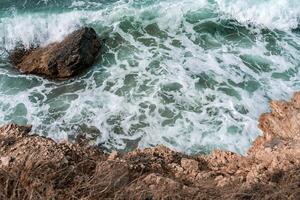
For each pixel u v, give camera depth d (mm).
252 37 12828
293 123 9656
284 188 7031
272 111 10484
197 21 13227
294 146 8805
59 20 13148
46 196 6504
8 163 7688
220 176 8000
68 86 11500
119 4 13664
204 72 11664
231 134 10156
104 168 7426
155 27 13086
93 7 13578
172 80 11461
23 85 11547
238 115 10570
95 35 12281
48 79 11711
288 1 13492
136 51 12375
